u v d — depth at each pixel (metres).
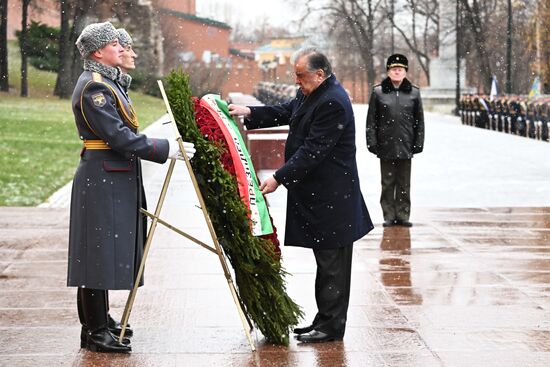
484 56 62.00
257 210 6.61
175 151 6.37
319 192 6.63
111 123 6.20
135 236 6.42
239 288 6.67
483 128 37.53
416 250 10.35
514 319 7.39
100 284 6.29
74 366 6.17
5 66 50.00
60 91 49.91
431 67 61.19
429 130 35.12
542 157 22.58
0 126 32.44
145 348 6.58
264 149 17.20
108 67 6.39
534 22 57.59
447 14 60.41
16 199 15.27
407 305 7.85
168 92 6.56
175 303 7.86
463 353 6.48
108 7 53.09
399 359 6.34
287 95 46.06
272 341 6.70
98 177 6.33
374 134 11.91
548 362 6.28
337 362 6.27
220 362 6.26
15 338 6.83
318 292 6.80
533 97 37.59
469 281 8.77
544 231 11.62
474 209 13.63
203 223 12.05
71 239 6.44
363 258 9.89
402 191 12.03
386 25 82.25
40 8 56.38
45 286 8.51
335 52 86.75
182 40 75.06
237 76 89.38
